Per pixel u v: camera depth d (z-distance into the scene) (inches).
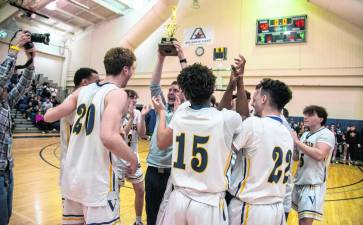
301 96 411.2
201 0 484.7
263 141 56.0
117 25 577.0
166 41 75.4
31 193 151.9
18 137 396.8
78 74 79.5
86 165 53.3
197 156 53.1
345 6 356.2
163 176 82.9
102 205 52.4
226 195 61.1
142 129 113.9
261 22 436.5
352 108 383.6
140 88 545.3
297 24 414.9
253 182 55.7
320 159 78.6
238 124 55.4
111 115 49.9
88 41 614.2
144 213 130.6
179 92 76.4
